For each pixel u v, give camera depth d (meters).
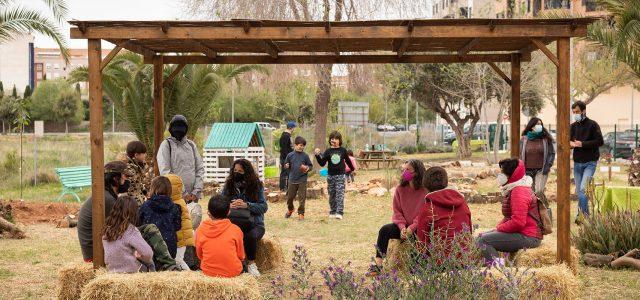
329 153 13.96
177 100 20.47
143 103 20.31
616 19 14.62
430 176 7.11
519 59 9.48
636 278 7.96
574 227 11.62
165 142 8.83
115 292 6.29
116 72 19.77
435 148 45.84
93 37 7.07
